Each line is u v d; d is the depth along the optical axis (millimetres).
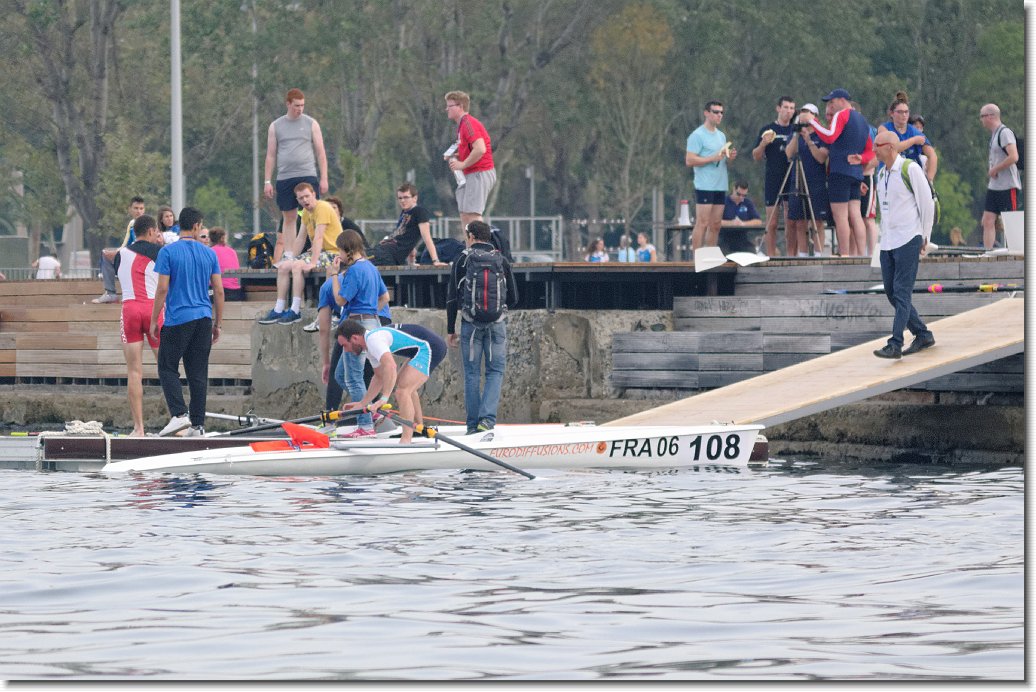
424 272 72750
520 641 23672
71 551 32656
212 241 82875
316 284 78375
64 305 90375
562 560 31391
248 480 47031
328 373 58438
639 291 73750
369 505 40688
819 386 55000
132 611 26172
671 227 77250
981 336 55906
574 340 68688
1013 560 30781
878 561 30969
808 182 70750
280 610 26156
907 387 56719
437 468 50062
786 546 33156
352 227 74562
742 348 64625
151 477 47875
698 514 38719
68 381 89438
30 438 52781
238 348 80812
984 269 62094
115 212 194625
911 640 23516
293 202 75062
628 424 55906
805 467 53281
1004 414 55469
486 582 28828
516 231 147875
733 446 52312
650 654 22734
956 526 36062
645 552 32406
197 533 35469
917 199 54438
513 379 69375
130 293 54156
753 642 23531
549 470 50344
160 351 53812
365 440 51812
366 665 22141
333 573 29859
